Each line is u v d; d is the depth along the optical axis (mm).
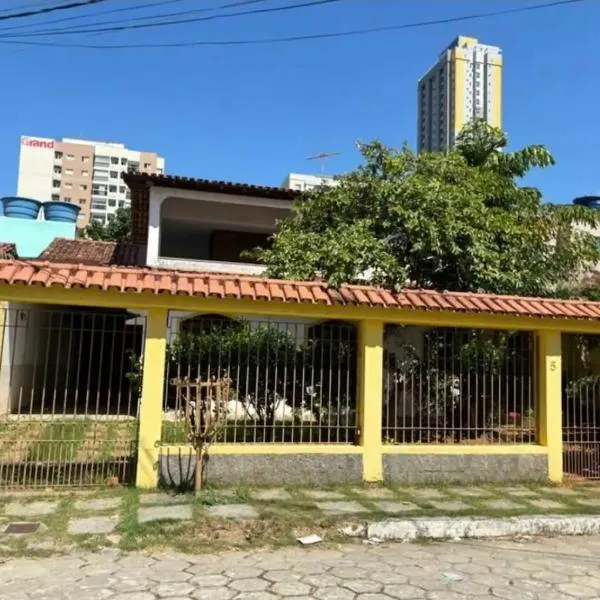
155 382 7562
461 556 5676
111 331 8578
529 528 6570
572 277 12906
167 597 4441
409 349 9047
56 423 10141
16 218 21141
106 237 29391
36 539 5684
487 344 8961
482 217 10055
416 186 9750
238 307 7691
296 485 7824
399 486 8062
